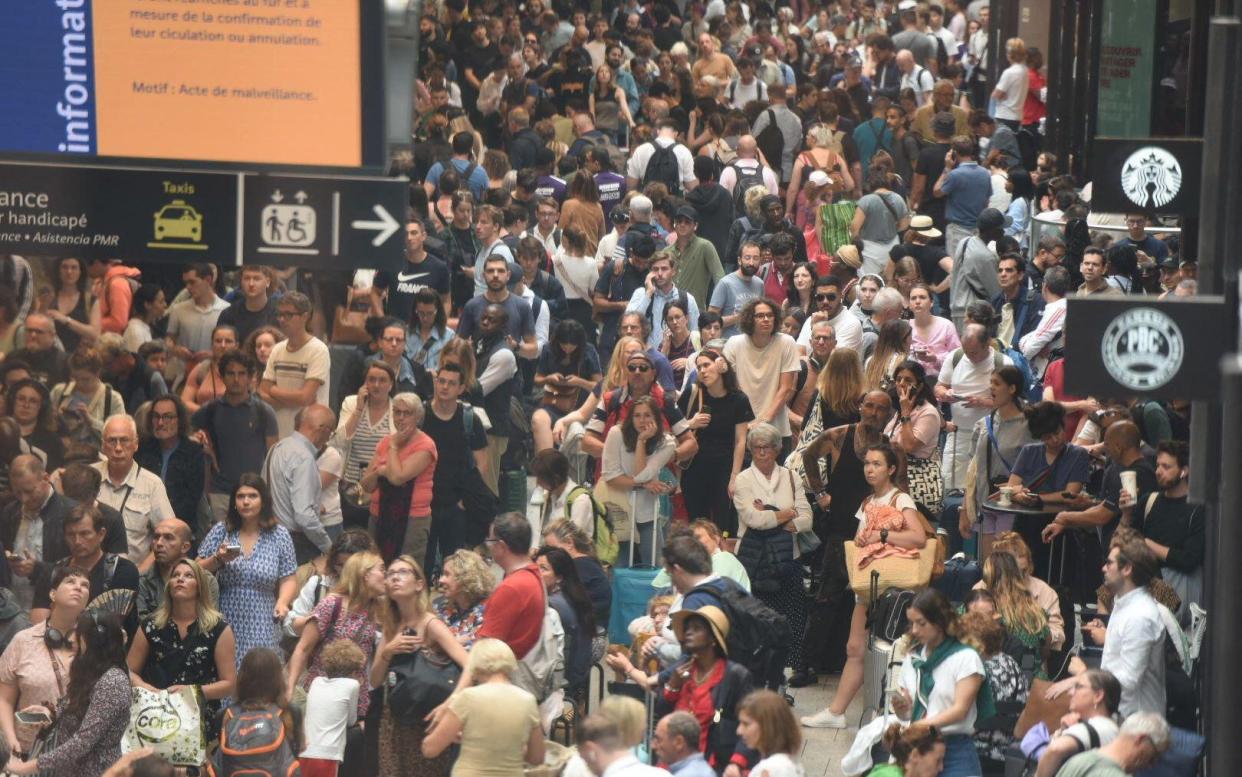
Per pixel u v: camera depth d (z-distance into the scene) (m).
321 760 15.77
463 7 45.03
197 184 14.08
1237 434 10.30
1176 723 16.23
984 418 21.00
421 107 38.41
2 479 18.58
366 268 14.08
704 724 14.84
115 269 23.88
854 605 19.94
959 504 21.78
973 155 33.41
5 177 14.06
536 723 14.86
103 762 15.33
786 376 22.66
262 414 20.30
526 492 23.95
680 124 42.19
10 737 15.78
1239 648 10.41
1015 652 16.77
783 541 19.80
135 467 19.02
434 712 15.49
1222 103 11.51
